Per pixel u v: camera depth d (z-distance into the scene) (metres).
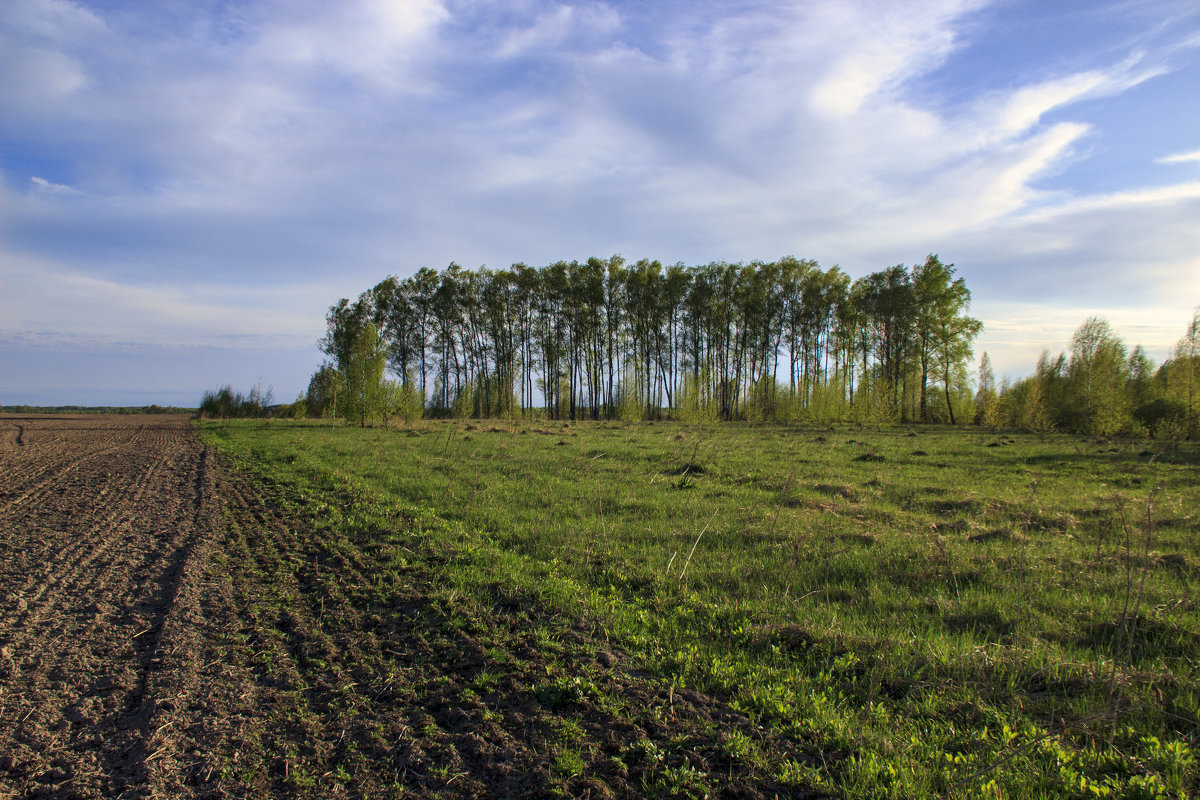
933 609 6.33
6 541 9.31
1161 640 5.32
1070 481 14.95
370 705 4.41
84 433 37.84
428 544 8.70
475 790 3.44
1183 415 28.69
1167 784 3.32
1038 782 3.40
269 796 3.37
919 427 42.56
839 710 4.22
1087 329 35.88
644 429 36.06
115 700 4.45
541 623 5.90
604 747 3.87
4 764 3.61
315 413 60.50
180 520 10.82
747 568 7.51
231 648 5.38
